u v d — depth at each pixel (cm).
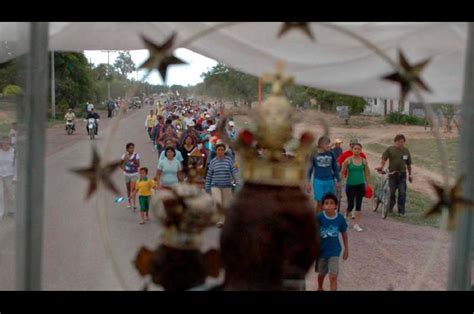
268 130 329
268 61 425
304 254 337
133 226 920
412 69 333
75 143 2342
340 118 3052
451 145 1727
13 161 908
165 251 339
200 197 343
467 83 375
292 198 336
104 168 312
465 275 383
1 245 736
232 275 338
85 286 630
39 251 345
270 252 332
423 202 1319
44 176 346
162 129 1407
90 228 909
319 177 936
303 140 339
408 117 3284
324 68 440
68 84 3656
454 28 377
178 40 380
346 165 1058
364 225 1073
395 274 738
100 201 318
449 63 443
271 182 335
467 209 375
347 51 412
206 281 343
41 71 343
